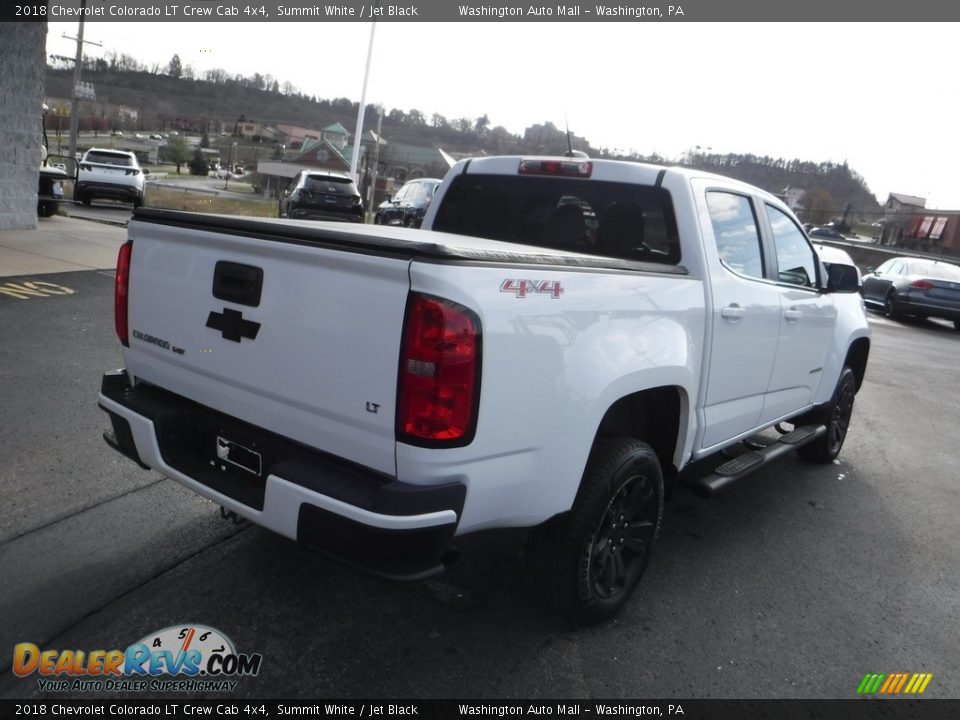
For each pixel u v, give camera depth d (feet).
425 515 7.69
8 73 40.50
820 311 16.19
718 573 12.69
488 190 14.43
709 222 12.25
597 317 9.32
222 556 11.57
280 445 8.82
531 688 9.17
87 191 67.51
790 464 19.29
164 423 9.75
